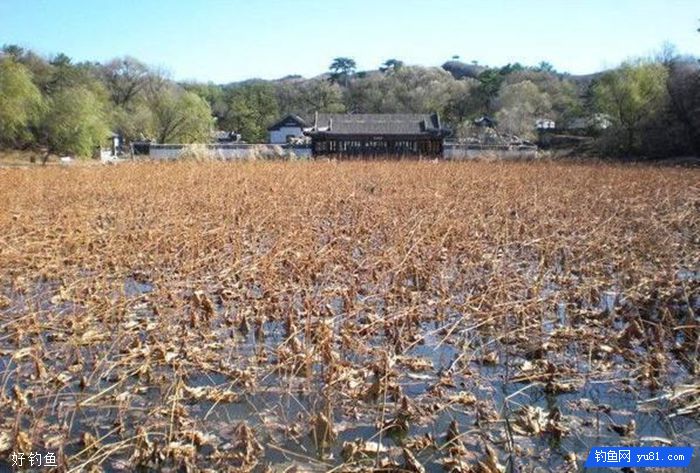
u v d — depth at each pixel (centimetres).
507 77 9031
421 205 1858
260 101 9031
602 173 3042
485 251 1278
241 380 677
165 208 1819
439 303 904
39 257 1228
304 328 803
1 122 5278
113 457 536
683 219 1623
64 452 540
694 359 700
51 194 2253
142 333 829
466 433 559
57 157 5641
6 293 1023
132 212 1752
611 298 975
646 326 824
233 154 5081
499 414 608
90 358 746
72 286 1002
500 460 527
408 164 4056
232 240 1359
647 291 962
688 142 4788
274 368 674
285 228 1483
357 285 1014
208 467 520
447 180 2695
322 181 2664
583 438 563
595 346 764
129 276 1131
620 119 5522
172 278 1084
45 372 687
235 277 1080
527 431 572
